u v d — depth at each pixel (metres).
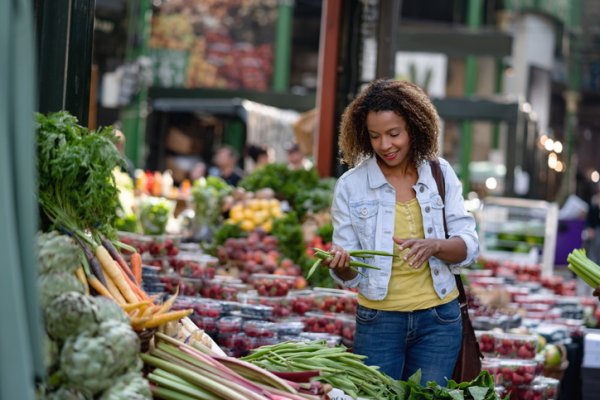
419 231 5.26
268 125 20.39
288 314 7.08
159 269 7.19
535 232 14.09
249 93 21.28
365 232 5.27
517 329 7.97
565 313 9.84
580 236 15.66
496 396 4.80
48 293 3.73
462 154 27.52
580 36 40.66
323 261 5.05
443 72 27.70
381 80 5.27
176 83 27.38
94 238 4.30
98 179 4.22
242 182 10.40
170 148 21.22
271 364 4.73
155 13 27.28
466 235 5.25
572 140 40.97
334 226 5.37
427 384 4.83
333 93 10.30
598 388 8.08
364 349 5.30
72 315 3.57
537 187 26.77
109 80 19.55
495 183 23.45
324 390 4.27
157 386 3.98
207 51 27.61
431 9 32.59
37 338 2.91
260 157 15.60
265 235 8.81
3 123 2.79
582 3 40.66
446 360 5.27
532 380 6.77
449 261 5.20
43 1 4.86
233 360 4.24
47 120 4.19
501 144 32.69
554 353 8.03
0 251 2.74
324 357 4.80
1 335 2.72
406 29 15.32
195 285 7.13
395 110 5.12
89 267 4.17
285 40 27.94
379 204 5.26
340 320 6.90
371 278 5.22
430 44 15.27
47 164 4.13
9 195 2.78
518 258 14.05
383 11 9.64
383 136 5.13
